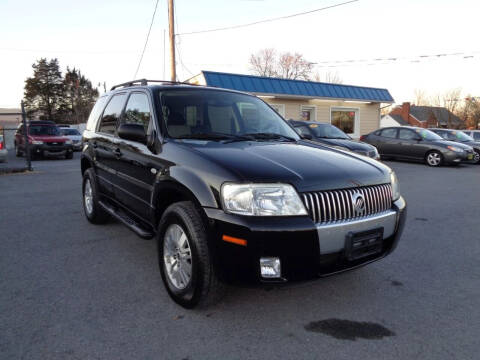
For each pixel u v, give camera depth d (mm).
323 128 10938
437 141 13945
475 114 57469
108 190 4781
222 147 3176
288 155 3074
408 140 14531
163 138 3393
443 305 3133
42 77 61031
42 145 16266
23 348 2453
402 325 2809
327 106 20984
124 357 2373
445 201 7414
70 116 59906
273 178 2598
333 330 2727
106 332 2656
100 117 5176
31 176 10773
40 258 4102
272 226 2492
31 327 2711
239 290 3340
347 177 2840
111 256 4184
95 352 2422
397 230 3119
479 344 2562
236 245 2527
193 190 2781
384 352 2461
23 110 11812
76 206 6703
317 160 3025
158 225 3436
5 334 2611
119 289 3359
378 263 4082
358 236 2758
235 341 2566
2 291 3293
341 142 9758
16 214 6086
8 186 8961
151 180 3443
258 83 18094
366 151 9406
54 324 2756
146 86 4016
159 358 2369
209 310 2982
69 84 66000
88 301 3123
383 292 3369
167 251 3156
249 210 2531
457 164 14250
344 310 3025
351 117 22359
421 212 6473
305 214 2590
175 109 3684
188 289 2893
